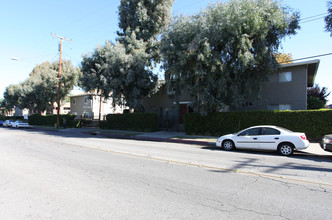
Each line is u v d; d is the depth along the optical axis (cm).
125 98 2236
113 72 2062
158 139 1645
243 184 529
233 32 1291
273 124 1420
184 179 564
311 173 642
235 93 1491
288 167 717
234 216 356
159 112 2472
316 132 1293
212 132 1670
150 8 2344
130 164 737
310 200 429
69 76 3634
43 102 3659
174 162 773
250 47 1279
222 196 446
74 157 862
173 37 1486
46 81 3522
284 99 1675
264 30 1320
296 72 1641
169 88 1814
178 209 381
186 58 1420
